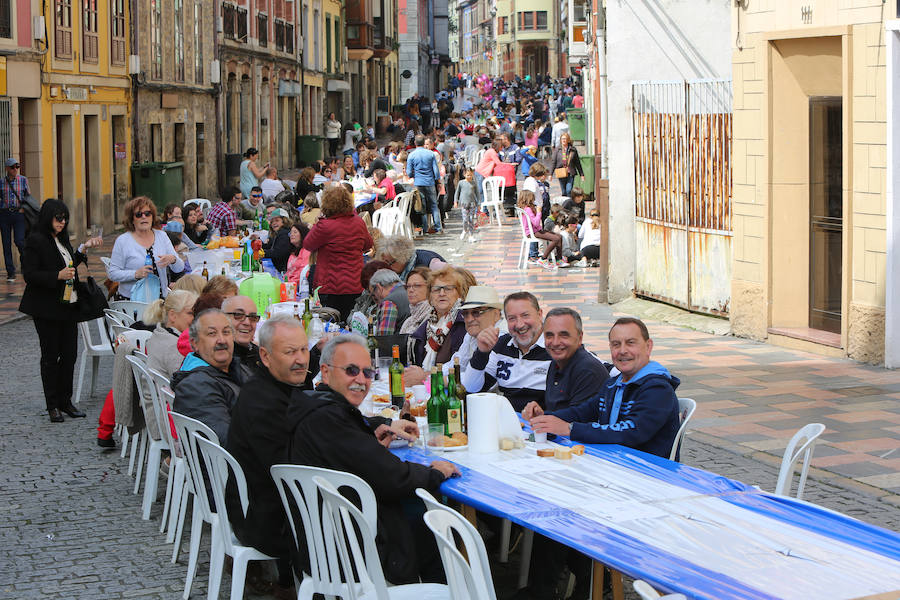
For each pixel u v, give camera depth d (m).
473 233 24.83
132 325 10.12
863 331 11.91
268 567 6.65
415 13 79.19
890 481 7.90
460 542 5.81
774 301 13.28
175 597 6.34
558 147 35.66
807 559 4.35
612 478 5.49
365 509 5.19
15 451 9.34
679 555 4.39
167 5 29.95
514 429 6.10
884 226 11.60
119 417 8.36
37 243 10.05
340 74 54.59
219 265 13.79
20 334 14.97
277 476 5.41
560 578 6.14
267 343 5.97
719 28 15.77
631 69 15.98
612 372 7.25
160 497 8.16
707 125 14.27
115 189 27.22
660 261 15.57
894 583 4.10
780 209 13.13
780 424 9.48
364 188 23.30
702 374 11.54
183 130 31.53
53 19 23.09
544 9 124.62
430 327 8.30
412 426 6.25
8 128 21.25
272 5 40.97
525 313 7.04
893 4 11.34
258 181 24.14
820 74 12.64
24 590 6.41
